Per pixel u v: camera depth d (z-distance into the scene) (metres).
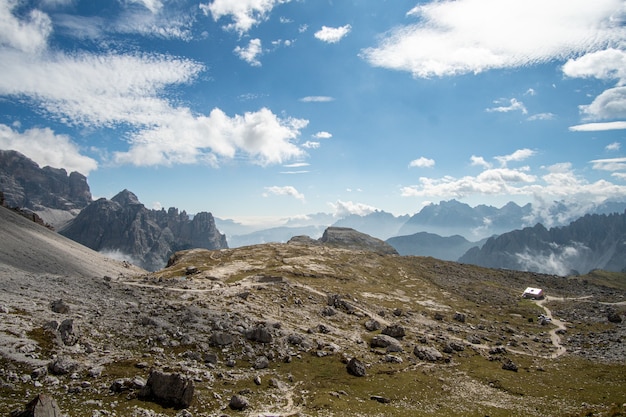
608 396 73.38
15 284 83.94
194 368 62.53
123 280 128.50
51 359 52.88
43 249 161.88
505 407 67.50
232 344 76.62
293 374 71.06
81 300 82.44
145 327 73.94
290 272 191.00
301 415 51.00
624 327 147.88
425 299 183.88
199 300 102.25
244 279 160.12
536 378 88.50
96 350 60.16
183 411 45.88
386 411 59.25
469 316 161.50
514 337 135.75
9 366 48.25
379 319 131.38
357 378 74.50
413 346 104.56
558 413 64.25
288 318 107.62
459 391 75.56
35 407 36.31
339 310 132.25
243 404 51.69
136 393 48.22
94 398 45.50
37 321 63.16
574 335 141.25
